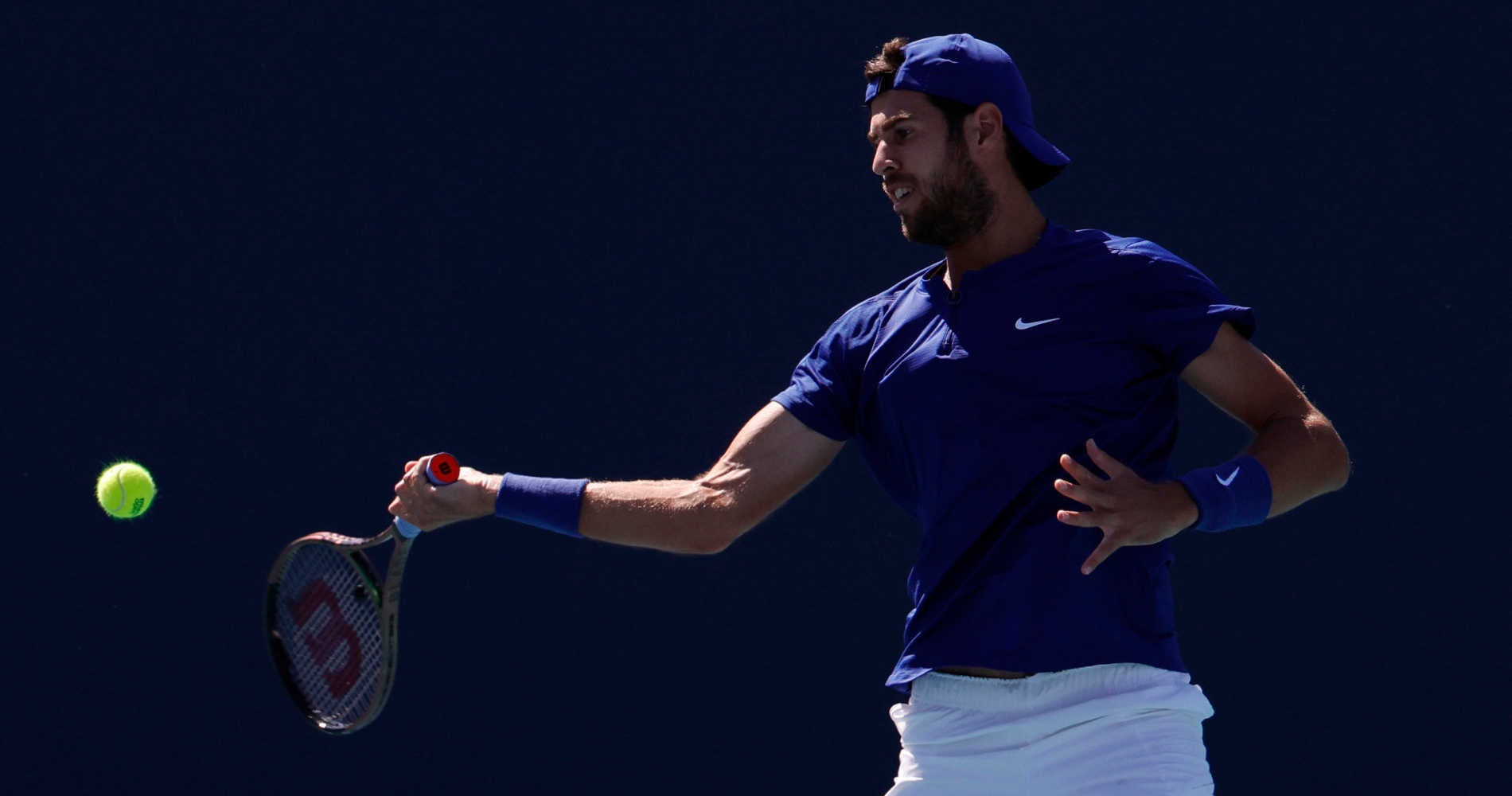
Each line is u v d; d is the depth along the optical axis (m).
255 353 21.78
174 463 21.75
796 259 20.62
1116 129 19.53
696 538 11.59
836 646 19.91
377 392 21.47
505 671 20.55
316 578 13.02
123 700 21.50
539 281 21.23
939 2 20.22
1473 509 18.25
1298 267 18.94
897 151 11.01
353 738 20.89
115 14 22.28
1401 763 18.16
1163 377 10.64
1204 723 18.62
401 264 21.58
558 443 20.97
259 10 22.06
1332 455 10.16
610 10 21.28
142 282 22.06
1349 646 18.39
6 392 22.06
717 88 20.98
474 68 21.56
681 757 20.09
